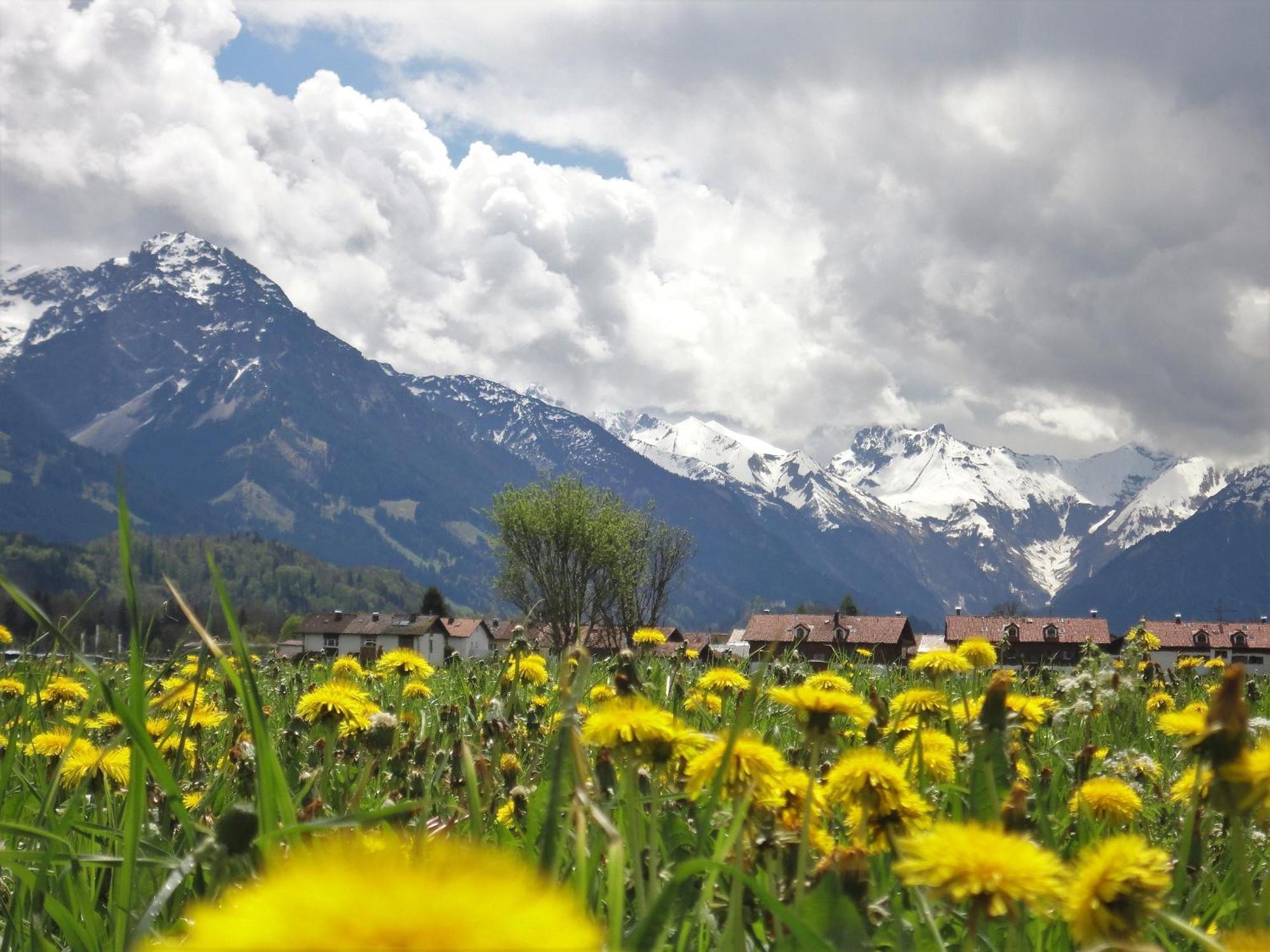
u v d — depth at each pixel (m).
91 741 5.25
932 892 1.85
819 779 3.47
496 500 70.69
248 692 2.21
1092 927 1.84
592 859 2.62
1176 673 11.55
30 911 2.65
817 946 1.74
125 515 2.26
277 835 2.01
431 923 0.57
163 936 2.40
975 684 7.80
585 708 5.38
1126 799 3.74
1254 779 2.25
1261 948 1.24
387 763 5.02
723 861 2.20
